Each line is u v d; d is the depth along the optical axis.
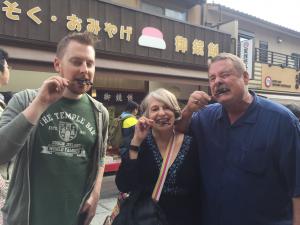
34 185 1.96
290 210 2.13
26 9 5.29
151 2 9.04
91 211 2.20
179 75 7.87
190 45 8.10
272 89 13.10
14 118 1.74
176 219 2.22
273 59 14.70
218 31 8.77
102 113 2.23
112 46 6.56
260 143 2.01
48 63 5.53
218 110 2.26
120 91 8.54
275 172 2.03
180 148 2.27
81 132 2.07
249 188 2.02
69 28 5.82
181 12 9.80
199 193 2.34
